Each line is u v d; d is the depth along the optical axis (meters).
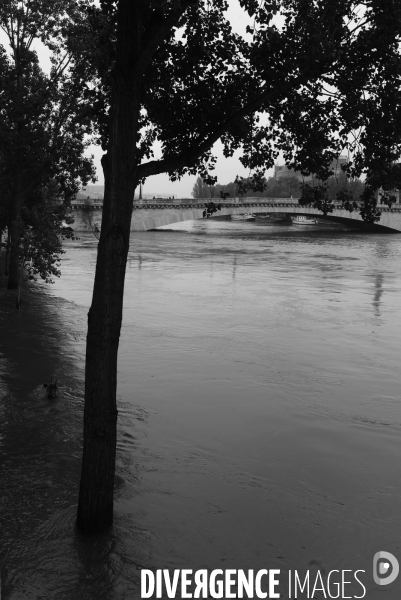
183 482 10.93
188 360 19.70
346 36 8.33
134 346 21.45
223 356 20.38
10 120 29.77
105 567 8.12
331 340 23.42
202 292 35.78
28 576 7.87
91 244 73.06
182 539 8.95
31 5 28.83
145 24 8.43
